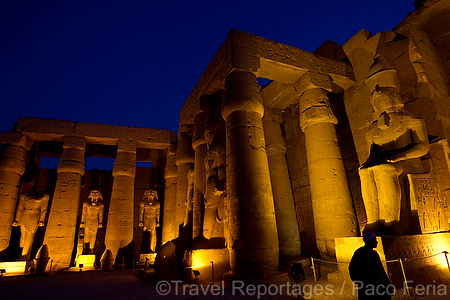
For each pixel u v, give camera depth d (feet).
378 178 20.42
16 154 46.24
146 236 49.06
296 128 37.17
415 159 21.59
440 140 23.81
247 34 27.45
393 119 22.09
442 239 20.33
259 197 22.98
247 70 26.09
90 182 60.23
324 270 24.09
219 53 29.27
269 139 35.27
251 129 24.88
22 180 51.49
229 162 24.52
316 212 26.00
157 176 62.39
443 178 23.24
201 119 34.30
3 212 43.19
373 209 20.49
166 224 46.75
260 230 22.12
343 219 24.39
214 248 25.91
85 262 44.70
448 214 22.48
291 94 34.04
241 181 23.30
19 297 20.03
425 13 28.94
